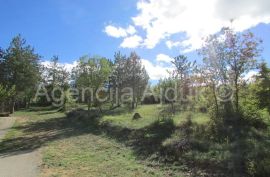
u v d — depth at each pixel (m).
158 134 18.58
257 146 13.52
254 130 16.34
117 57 43.50
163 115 23.17
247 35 18.61
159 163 14.82
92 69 39.84
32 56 58.12
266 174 11.29
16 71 55.75
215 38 19.41
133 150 17.77
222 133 16.31
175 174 13.05
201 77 19.80
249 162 12.06
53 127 32.56
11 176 14.43
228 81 19.20
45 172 14.78
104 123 26.81
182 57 30.41
